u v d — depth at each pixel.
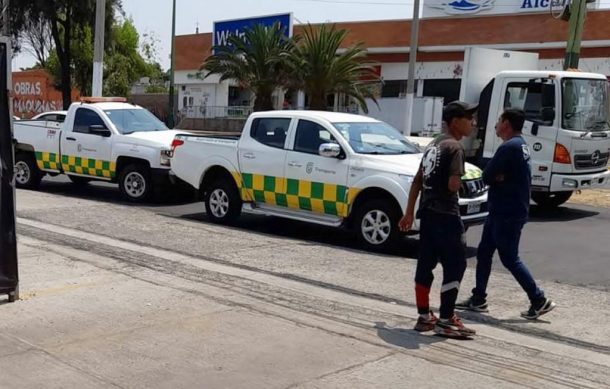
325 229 10.95
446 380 4.79
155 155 12.77
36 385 4.49
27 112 47.50
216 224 11.05
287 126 10.14
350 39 38.19
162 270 7.73
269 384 4.62
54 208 12.11
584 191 16.80
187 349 5.23
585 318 6.44
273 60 30.66
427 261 5.73
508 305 6.80
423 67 36.56
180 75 50.34
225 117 41.59
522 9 32.69
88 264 7.84
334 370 4.90
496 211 6.29
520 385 4.75
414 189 5.84
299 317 6.14
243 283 7.30
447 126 5.66
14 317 5.84
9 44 5.92
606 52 30.23
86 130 13.75
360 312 6.38
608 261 9.12
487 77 14.29
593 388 4.75
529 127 12.65
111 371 4.77
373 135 9.90
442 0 35.44
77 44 42.34
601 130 13.01
